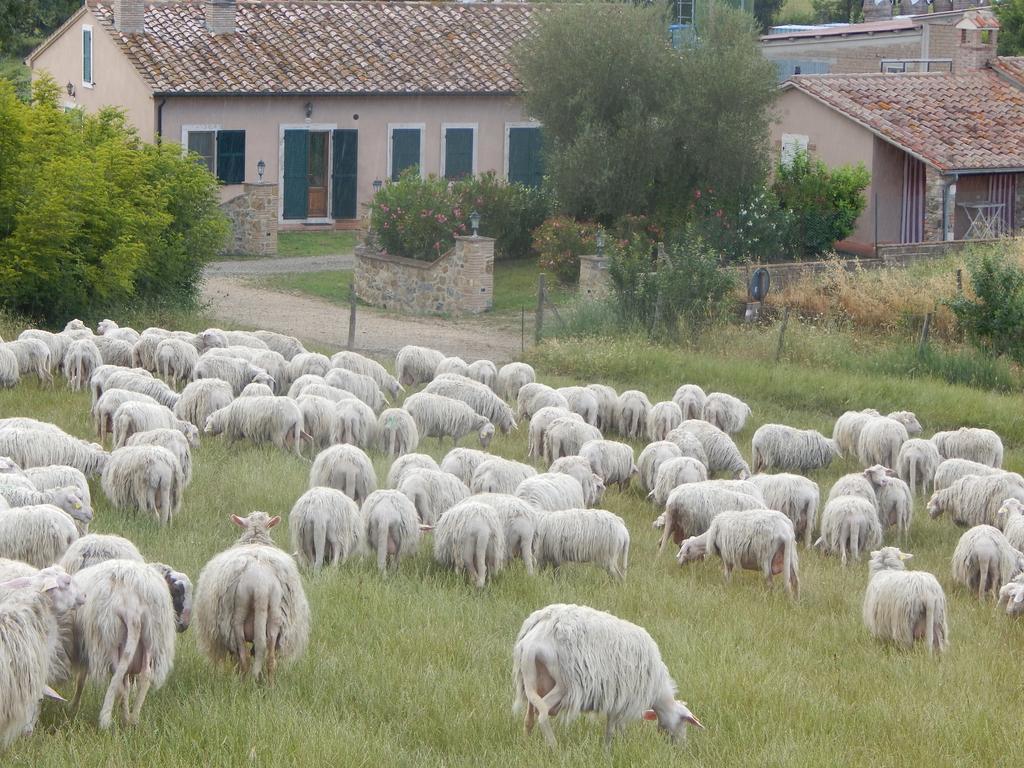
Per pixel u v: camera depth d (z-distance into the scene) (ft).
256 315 125.49
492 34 185.68
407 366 92.22
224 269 149.79
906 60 183.52
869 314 113.19
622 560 54.39
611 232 143.13
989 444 75.41
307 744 34.60
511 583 50.93
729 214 139.85
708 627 48.47
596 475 64.90
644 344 106.32
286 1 180.96
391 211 142.61
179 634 42.16
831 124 152.76
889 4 265.54
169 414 67.62
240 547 39.88
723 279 111.86
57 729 34.71
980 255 118.52
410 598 48.03
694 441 71.05
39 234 106.73
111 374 75.46
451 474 59.57
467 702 39.22
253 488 62.39
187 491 61.87
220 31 170.60
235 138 164.55
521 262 152.25
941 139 147.95
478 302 130.72
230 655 39.70
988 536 55.21
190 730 35.09
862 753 37.50
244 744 34.60
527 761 34.55
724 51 141.79
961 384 101.86
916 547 64.49
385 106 172.14
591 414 81.76
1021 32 221.46
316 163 172.04
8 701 32.63
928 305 111.65
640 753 35.58
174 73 160.86
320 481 59.21
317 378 78.64
